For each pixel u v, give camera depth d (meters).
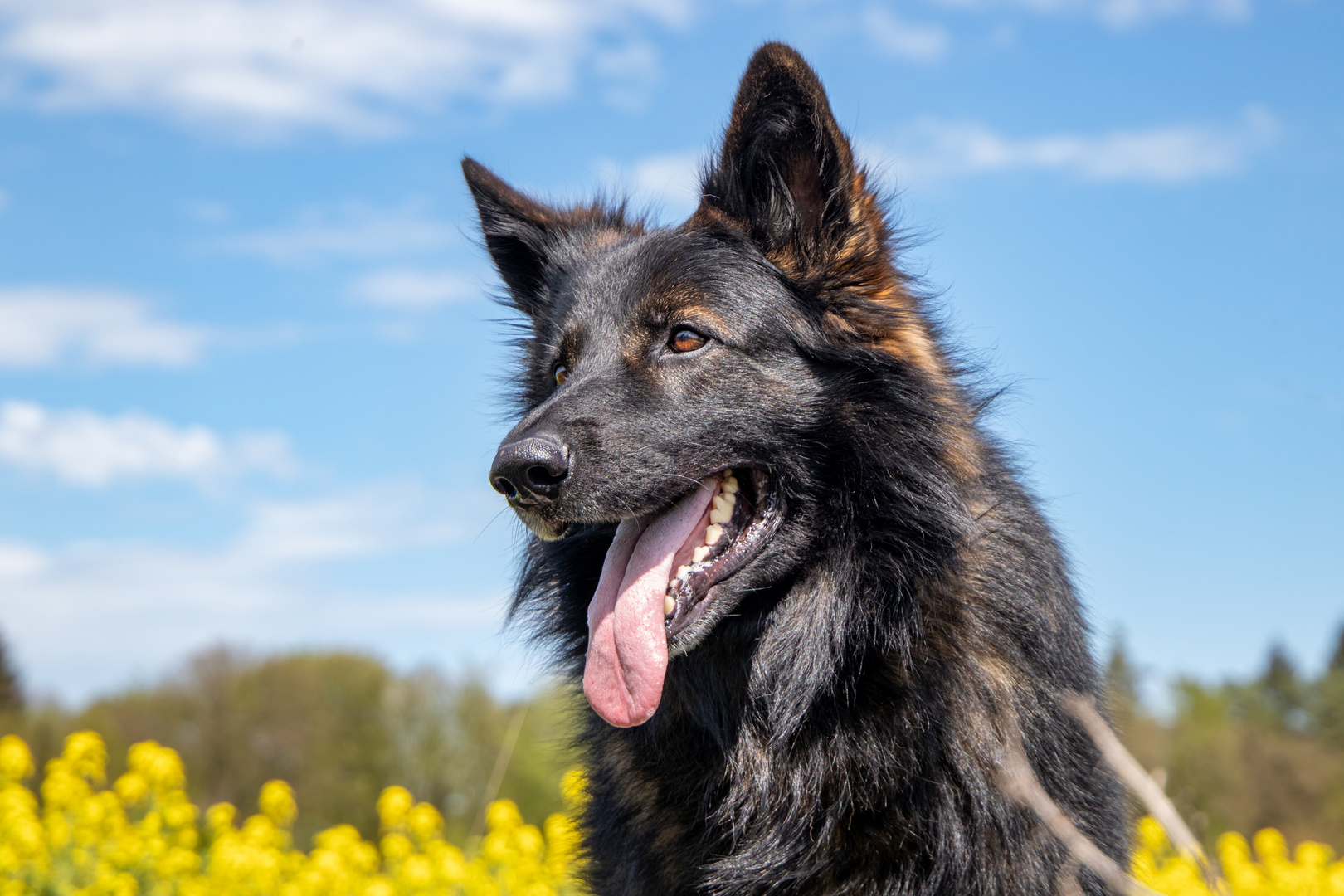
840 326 4.02
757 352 3.97
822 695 3.75
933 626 3.71
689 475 3.90
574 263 4.77
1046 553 3.94
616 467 3.82
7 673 50.44
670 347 4.06
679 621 3.80
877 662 3.72
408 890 7.99
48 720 44.81
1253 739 29.11
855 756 3.65
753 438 3.92
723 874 3.66
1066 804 3.60
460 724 42.06
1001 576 3.79
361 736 42.34
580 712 4.34
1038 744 3.60
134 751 9.16
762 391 3.94
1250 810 27.02
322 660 45.59
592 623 3.94
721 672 3.94
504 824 8.77
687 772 3.89
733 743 3.84
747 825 3.78
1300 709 48.03
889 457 3.82
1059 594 3.89
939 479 3.81
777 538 3.93
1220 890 2.81
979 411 4.24
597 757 4.12
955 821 3.52
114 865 7.99
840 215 4.03
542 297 5.00
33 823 7.87
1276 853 8.96
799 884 3.66
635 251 4.31
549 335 4.57
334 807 40.75
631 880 3.90
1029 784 3.00
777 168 4.12
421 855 9.05
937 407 3.96
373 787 40.88
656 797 3.91
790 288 4.03
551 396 4.11
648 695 3.68
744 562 3.89
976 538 3.80
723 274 4.04
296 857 8.76
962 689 3.62
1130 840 4.10
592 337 4.18
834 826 3.64
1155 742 27.38
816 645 3.80
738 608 3.97
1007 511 3.94
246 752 43.31
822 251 4.06
